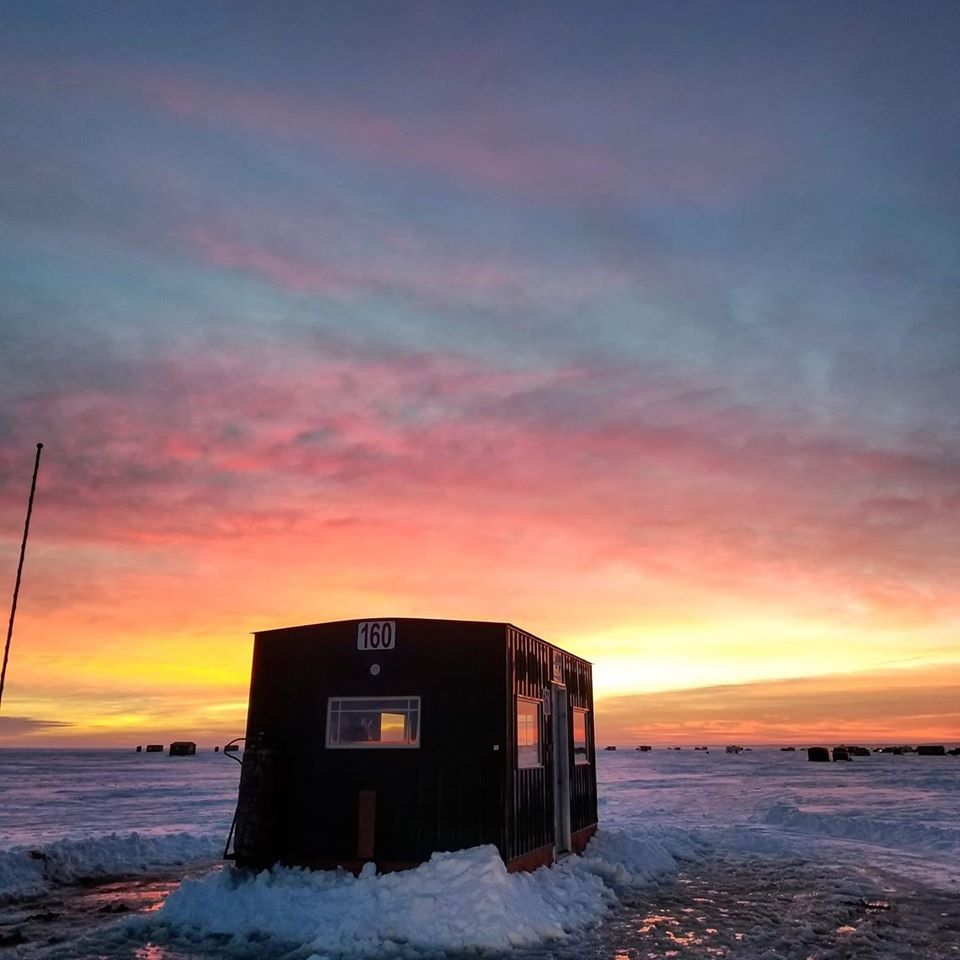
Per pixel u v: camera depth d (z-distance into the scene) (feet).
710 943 31.60
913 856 57.06
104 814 99.45
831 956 29.99
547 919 33.19
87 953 29.73
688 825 79.30
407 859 37.11
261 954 29.45
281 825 39.22
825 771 224.33
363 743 39.65
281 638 42.52
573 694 53.52
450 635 40.01
